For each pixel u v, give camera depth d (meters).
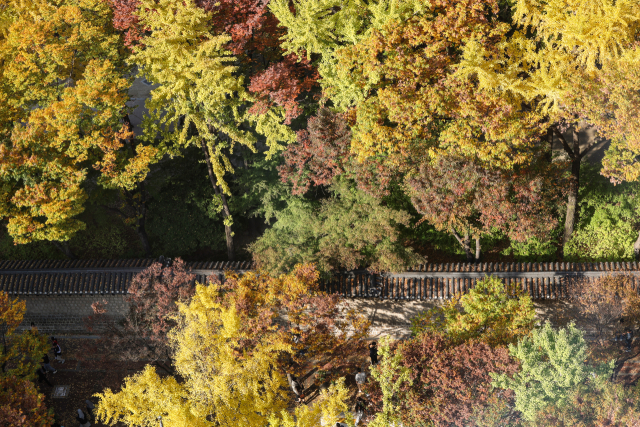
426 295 40.81
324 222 40.59
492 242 43.88
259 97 38.31
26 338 38.72
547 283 39.91
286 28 40.03
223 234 46.66
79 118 39.44
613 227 42.78
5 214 39.00
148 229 46.59
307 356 38.09
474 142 36.28
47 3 41.09
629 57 34.59
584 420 29.09
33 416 34.03
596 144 46.53
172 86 37.62
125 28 39.78
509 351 31.47
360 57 36.12
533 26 38.09
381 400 32.25
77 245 46.59
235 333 33.50
